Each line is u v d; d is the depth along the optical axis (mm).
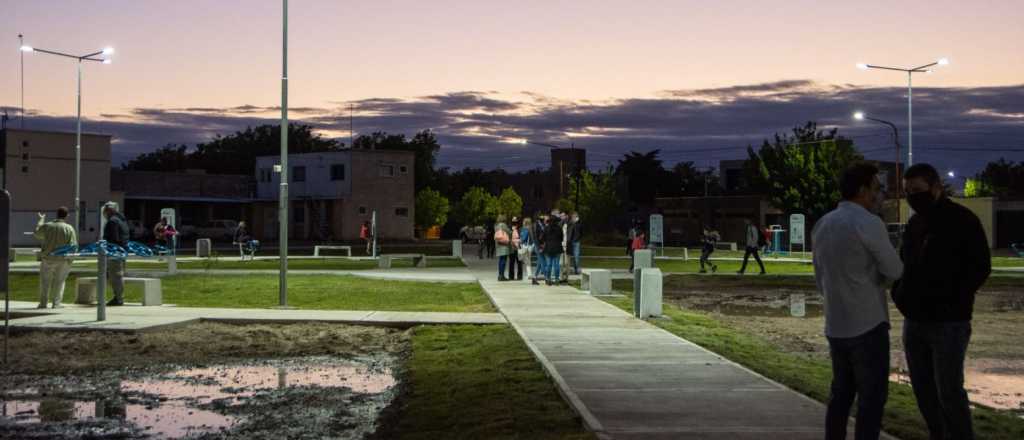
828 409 6352
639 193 128875
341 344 14719
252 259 44812
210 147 124312
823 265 6262
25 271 32656
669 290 27859
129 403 9969
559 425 8164
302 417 9242
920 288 6598
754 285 29797
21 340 14664
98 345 14266
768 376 10977
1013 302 24719
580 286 26078
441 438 7973
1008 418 9000
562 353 12570
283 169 20344
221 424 8930
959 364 6551
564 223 30812
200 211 87688
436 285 27141
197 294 23797
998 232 74500
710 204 85438
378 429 8648
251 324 17031
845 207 6211
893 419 8461
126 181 81062
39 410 9586
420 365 12281
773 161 70562
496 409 8977
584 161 123688
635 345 13414
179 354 13539
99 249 16547
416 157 111750
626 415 8422
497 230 28141
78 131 51688
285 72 20906
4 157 64938
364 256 50500
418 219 92750
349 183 80562
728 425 8008
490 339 14383
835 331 6160
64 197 68000
